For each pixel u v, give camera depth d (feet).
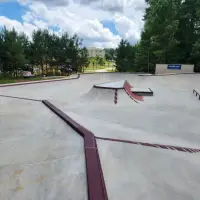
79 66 111.24
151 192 6.72
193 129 16.69
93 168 7.74
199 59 69.77
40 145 10.89
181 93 36.09
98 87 29.99
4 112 18.92
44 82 46.52
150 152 10.09
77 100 27.84
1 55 73.82
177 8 73.56
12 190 6.88
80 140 11.18
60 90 38.60
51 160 8.98
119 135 12.84
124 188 6.78
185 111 22.81
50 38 95.55
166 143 12.40
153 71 80.43
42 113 18.51
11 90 34.76
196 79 49.11
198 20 70.64
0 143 11.32
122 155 9.34
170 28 66.44
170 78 51.60
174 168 8.73
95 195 6.19
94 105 24.68
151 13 74.33
